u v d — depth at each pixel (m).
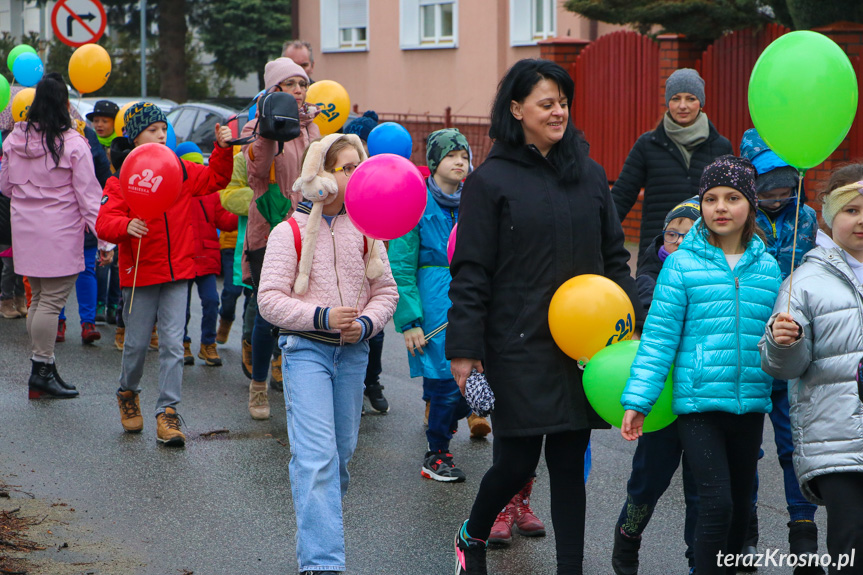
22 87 10.33
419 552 4.47
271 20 25.38
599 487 5.34
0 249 8.61
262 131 5.33
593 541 4.62
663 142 6.20
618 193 6.32
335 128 7.23
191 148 8.35
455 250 3.81
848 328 3.41
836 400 3.41
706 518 3.56
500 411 3.78
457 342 3.70
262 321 6.28
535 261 3.73
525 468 3.84
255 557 4.35
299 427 3.98
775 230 4.46
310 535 3.92
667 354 3.59
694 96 6.04
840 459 3.38
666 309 3.61
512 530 4.76
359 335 4.04
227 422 6.45
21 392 7.05
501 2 19.00
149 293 5.91
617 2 13.54
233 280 7.55
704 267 3.62
